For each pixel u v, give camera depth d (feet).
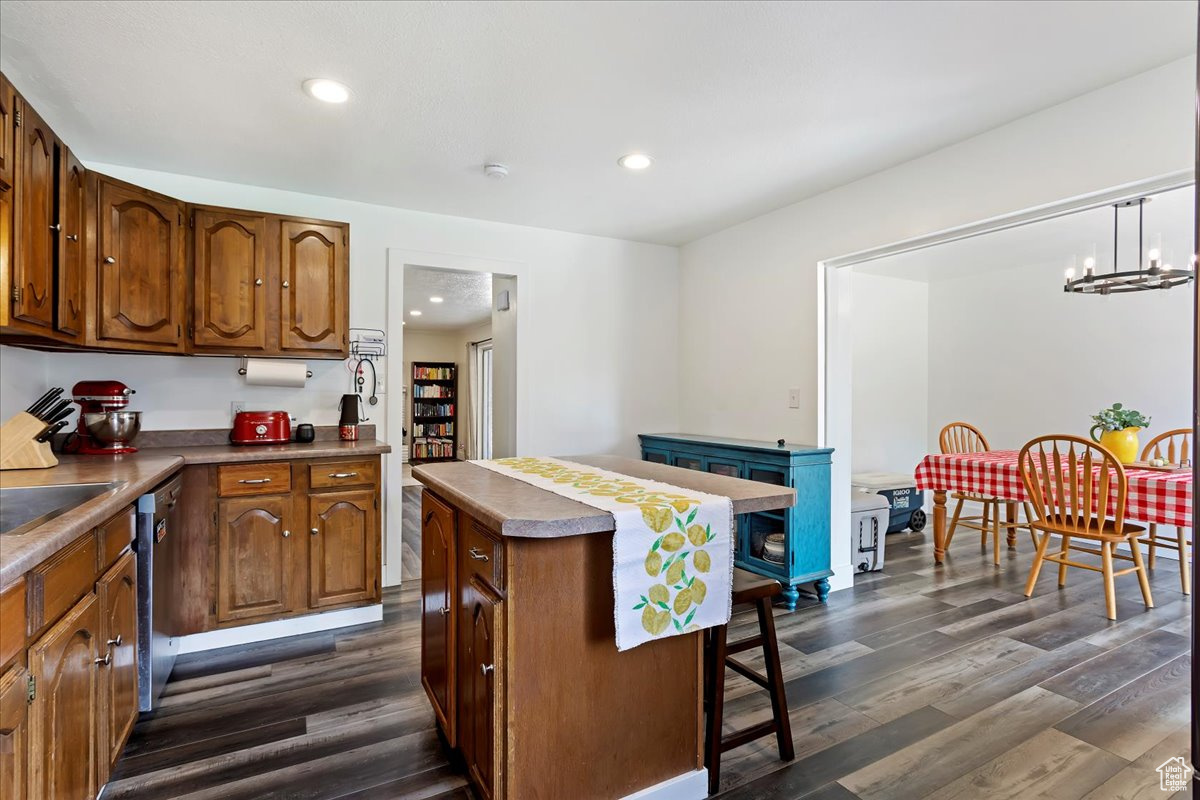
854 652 8.45
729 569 4.94
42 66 6.40
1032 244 13.76
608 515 4.44
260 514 8.61
